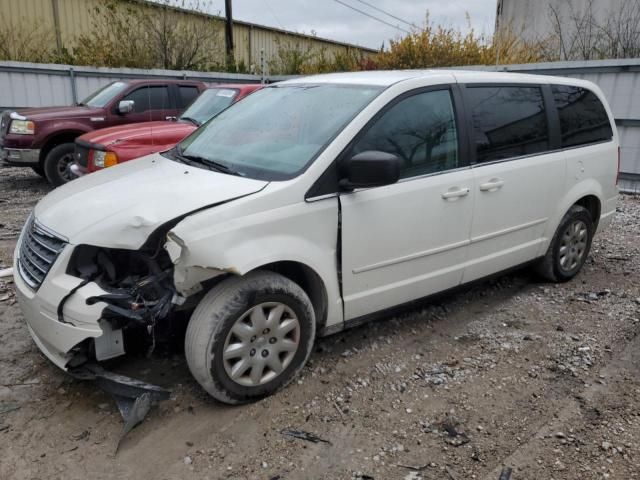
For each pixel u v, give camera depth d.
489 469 2.65
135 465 2.68
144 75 13.91
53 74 12.66
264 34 22.00
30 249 3.15
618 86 8.98
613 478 2.59
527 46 13.62
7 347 3.72
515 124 4.18
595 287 4.90
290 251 3.03
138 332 3.38
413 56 14.00
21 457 2.72
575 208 4.81
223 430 2.93
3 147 8.89
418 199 3.53
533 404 3.16
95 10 16.33
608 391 3.29
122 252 3.05
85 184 3.52
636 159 9.01
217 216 2.84
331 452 2.78
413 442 2.85
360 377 3.43
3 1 15.98
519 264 4.48
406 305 3.78
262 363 3.11
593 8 12.81
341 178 3.22
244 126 3.86
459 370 3.52
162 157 3.93
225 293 2.93
